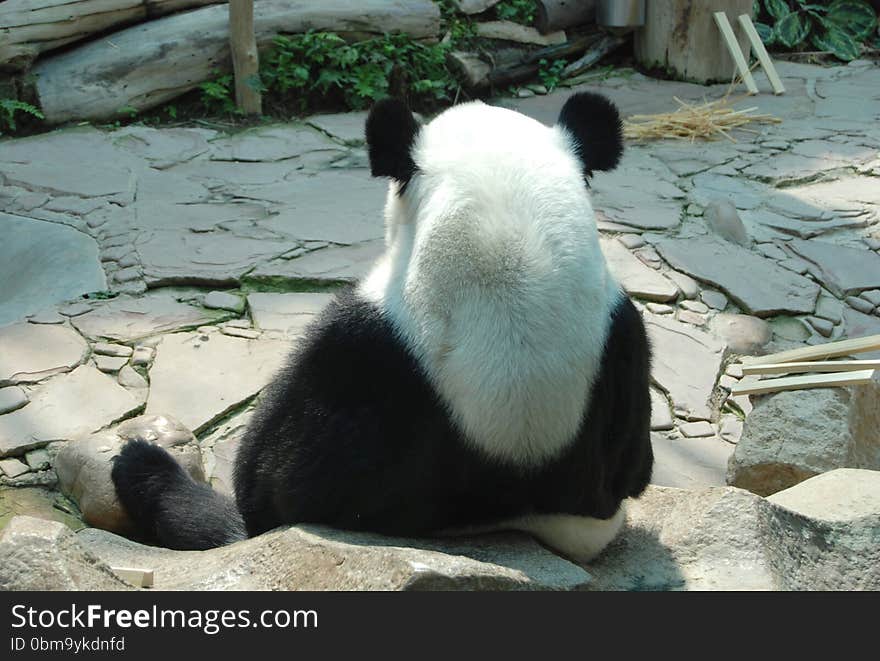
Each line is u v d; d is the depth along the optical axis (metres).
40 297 6.92
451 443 3.26
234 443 5.56
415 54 11.55
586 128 3.66
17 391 5.78
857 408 5.33
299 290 7.14
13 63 9.95
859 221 8.46
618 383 3.43
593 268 3.28
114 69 10.32
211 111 10.86
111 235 7.80
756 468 5.21
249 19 10.48
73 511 5.05
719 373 6.45
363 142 10.16
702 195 8.97
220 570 3.38
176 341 6.38
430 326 3.20
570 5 12.59
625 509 4.10
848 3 13.99
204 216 8.24
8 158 9.31
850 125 10.86
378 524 3.50
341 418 3.36
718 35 12.25
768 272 7.61
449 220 3.19
